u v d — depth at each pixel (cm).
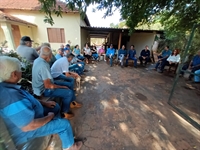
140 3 275
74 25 707
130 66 584
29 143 101
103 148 136
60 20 698
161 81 377
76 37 733
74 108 212
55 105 144
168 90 308
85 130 161
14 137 85
